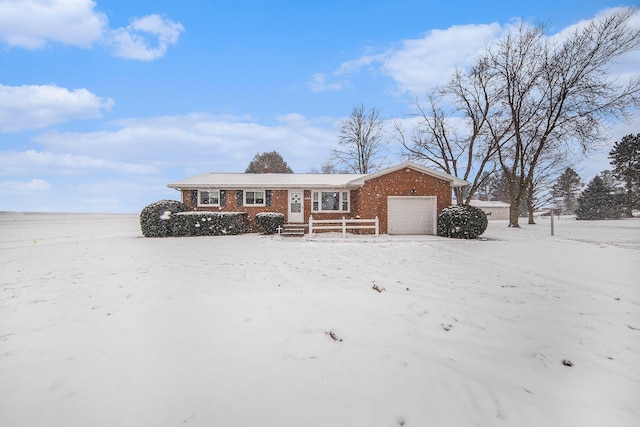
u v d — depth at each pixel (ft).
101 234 63.62
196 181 65.57
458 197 86.79
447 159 87.97
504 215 142.61
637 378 8.48
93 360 9.43
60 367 9.03
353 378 8.42
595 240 42.73
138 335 11.26
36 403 7.41
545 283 19.25
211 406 7.24
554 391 7.86
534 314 13.60
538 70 68.23
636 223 89.04
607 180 169.27
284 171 157.38
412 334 11.37
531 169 72.33
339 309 14.06
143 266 25.45
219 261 27.99
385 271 23.15
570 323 12.54
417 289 17.75
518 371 8.80
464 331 11.70
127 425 6.64
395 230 55.88
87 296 16.40
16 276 21.61
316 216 65.21
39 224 99.50
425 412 7.06
